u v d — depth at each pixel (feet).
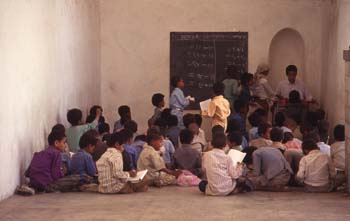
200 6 49.70
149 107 50.49
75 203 28.91
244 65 49.85
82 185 31.48
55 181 31.17
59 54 38.60
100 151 33.35
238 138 34.09
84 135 32.63
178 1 49.78
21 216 26.37
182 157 34.53
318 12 49.44
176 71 50.19
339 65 43.60
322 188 31.45
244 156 31.89
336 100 44.24
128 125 36.27
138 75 50.37
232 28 49.78
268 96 48.85
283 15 49.62
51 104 36.81
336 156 33.30
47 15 36.01
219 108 40.40
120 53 50.29
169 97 50.26
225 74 49.98
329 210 27.68
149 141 33.96
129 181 31.42
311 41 49.67
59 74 38.58
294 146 35.04
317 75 49.78
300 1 49.47
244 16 49.70
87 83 46.03
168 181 33.32
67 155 32.04
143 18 50.01
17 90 30.96
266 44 49.75
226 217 26.45
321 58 49.52
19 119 31.27
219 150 31.30
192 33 49.90
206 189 31.12
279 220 26.00
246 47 49.78
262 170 31.76
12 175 30.35
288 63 50.85
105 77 50.55
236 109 43.93
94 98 48.49
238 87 47.47
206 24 49.80
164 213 27.12
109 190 31.07
